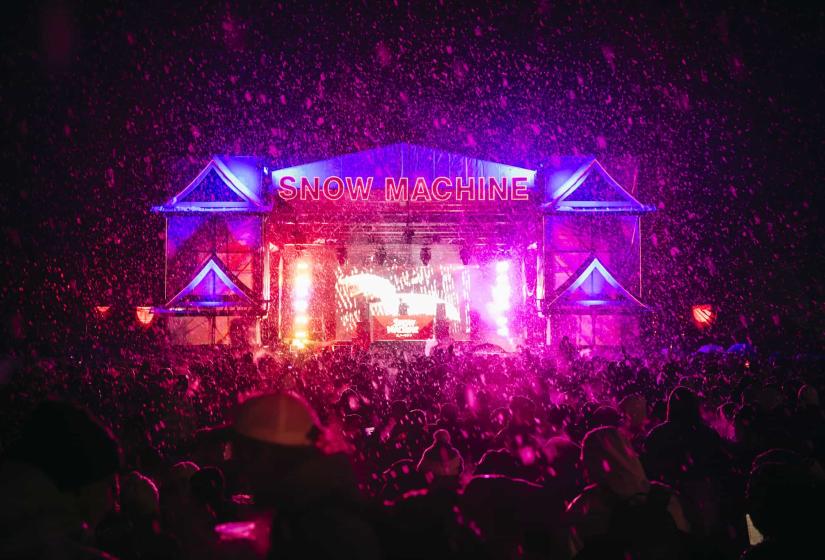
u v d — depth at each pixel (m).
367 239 35.75
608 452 3.37
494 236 35.38
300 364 18.20
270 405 2.35
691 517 3.69
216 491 3.94
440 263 38.94
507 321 38.09
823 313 30.23
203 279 29.83
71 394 11.62
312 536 2.22
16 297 32.06
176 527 3.91
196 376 14.74
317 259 38.56
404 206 30.84
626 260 31.34
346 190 30.83
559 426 7.30
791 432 6.19
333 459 2.36
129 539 3.95
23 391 10.67
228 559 2.69
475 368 15.45
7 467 2.35
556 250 31.41
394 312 38.72
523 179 31.16
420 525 2.62
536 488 3.28
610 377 12.95
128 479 4.14
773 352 27.66
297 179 31.22
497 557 3.05
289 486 2.29
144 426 6.52
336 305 38.69
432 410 10.69
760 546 2.93
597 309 29.64
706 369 14.23
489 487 3.20
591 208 31.33
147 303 32.72
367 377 13.09
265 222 31.23
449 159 31.38
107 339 31.19
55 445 2.35
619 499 3.32
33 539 2.24
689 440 5.30
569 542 3.32
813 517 2.80
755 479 2.99
